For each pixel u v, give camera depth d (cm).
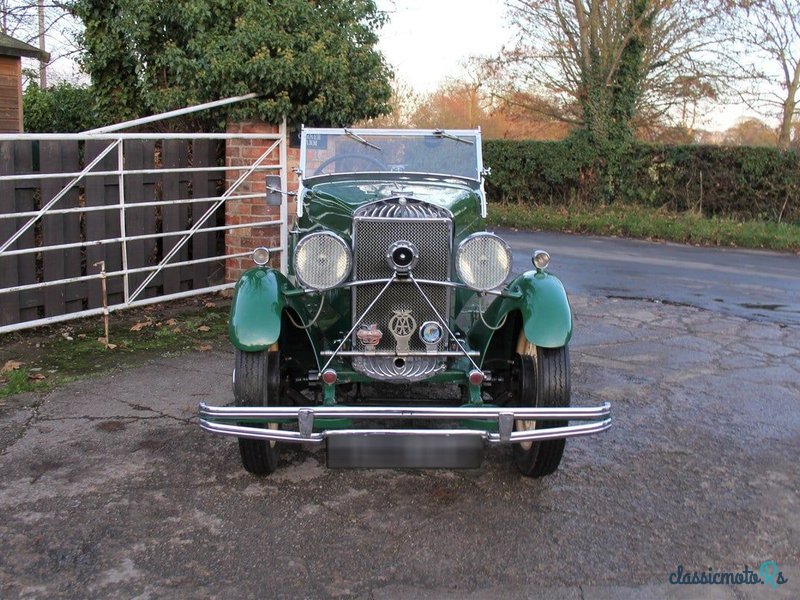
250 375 411
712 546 381
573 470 466
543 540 381
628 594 338
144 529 383
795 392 631
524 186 2223
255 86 853
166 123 962
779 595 340
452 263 432
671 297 1037
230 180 884
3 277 692
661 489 443
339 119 883
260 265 451
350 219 455
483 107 2648
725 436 529
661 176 2052
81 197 784
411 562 359
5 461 457
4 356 655
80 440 490
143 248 810
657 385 642
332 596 331
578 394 614
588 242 1689
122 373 625
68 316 706
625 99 2102
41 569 346
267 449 425
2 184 677
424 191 496
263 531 385
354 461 387
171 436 500
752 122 2572
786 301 1030
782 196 1939
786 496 439
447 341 430
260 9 860
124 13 920
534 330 419
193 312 827
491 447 498
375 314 428
